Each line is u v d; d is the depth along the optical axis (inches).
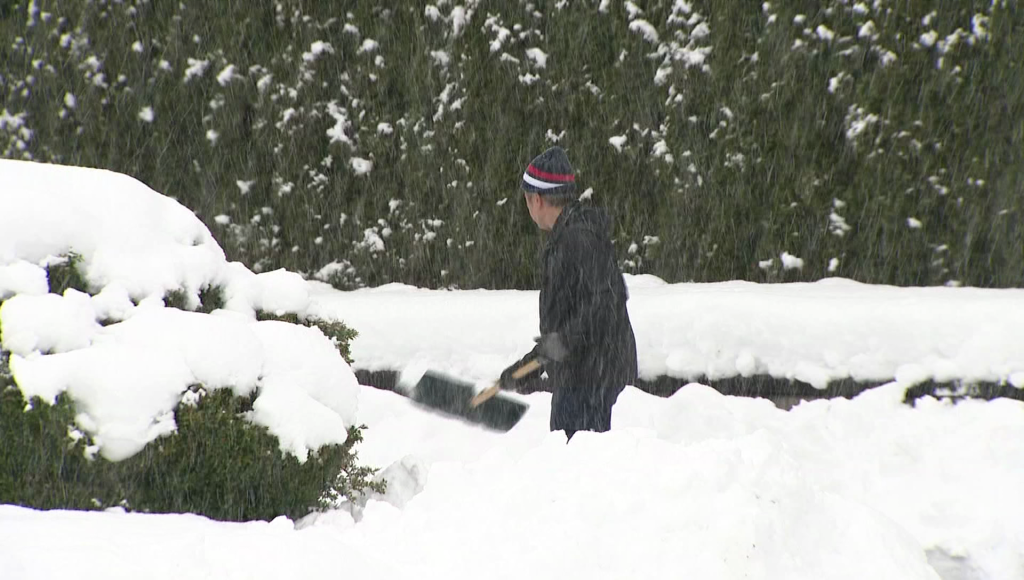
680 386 534.0
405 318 558.6
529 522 232.1
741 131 604.7
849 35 592.7
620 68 607.2
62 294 302.5
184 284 326.3
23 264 294.2
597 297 327.0
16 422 275.0
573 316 329.4
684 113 606.2
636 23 602.2
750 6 597.0
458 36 612.1
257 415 296.4
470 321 557.0
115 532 229.9
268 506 296.8
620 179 615.5
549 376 339.9
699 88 603.2
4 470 275.3
